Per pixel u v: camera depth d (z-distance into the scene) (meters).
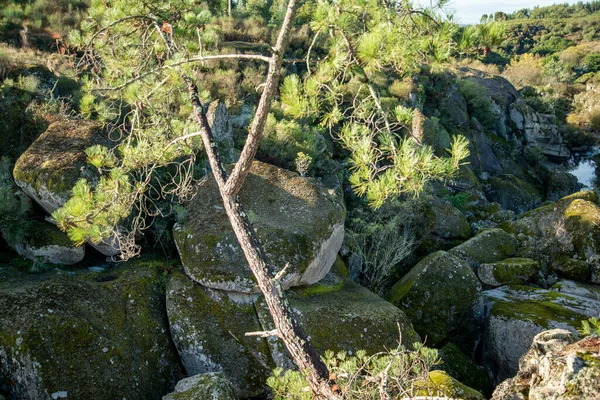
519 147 35.44
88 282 8.47
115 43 6.89
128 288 8.59
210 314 8.57
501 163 31.05
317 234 9.53
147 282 8.89
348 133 4.46
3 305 7.35
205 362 8.18
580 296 12.03
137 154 5.86
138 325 8.12
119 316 8.05
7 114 11.62
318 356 4.37
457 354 10.08
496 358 10.33
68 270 9.04
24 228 9.05
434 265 11.67
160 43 6.83
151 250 10.06
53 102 12.73
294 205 10.06
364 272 13.71
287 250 9.02
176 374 8.17
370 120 4.51
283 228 9.32
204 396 6.74
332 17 3.88
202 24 6.80
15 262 8.98
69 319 7.34
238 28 27.42
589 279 12.99
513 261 13.56
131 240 6.11
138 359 7.75
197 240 8.97
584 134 41.41
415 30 4.27
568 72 62.47
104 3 7.07
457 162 3.96
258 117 4.35
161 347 8.20
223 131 13.38
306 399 4.45
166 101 6.66
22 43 17.84
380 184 4.01
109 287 8.47
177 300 8.64
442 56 4.07
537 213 15.61
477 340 11.33
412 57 4.13
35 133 11.66
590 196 15.24
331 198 10.52
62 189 8.85
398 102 24.22
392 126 4.41
